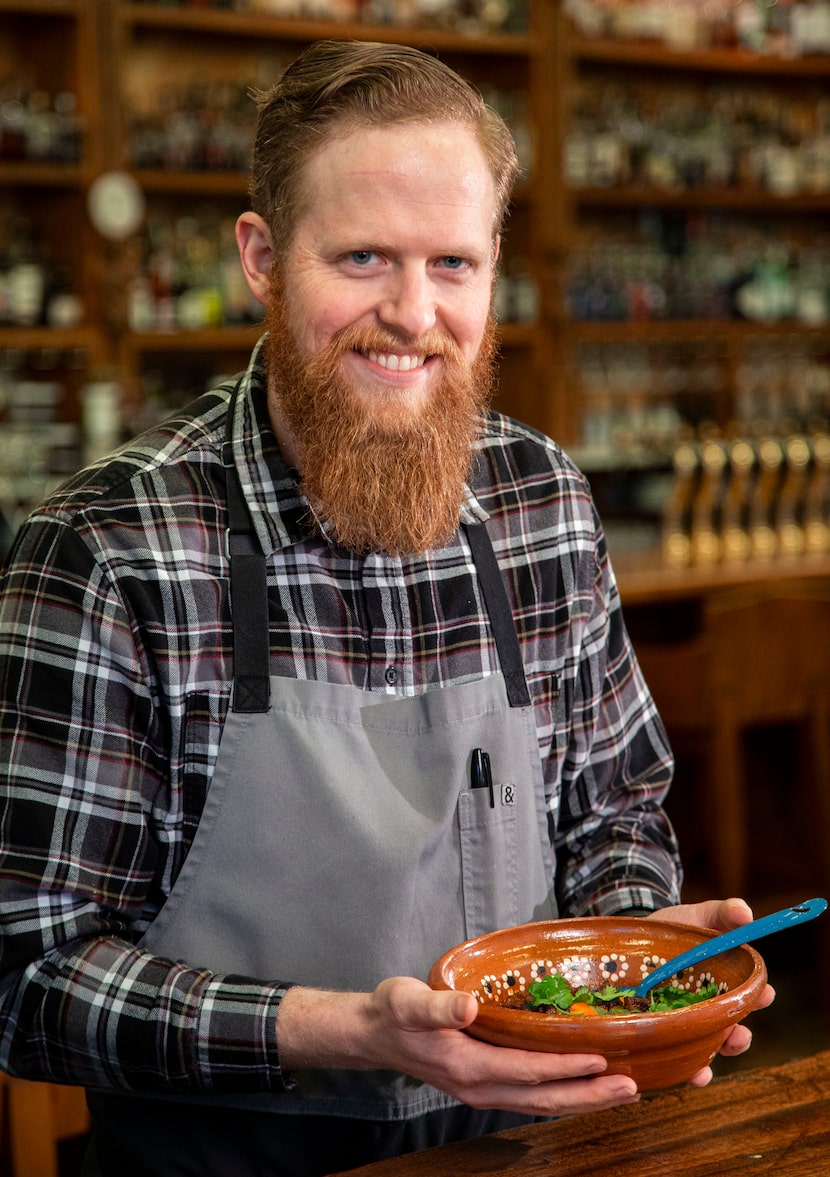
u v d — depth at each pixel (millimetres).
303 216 1146
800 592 2656
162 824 1194
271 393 1256
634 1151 1049
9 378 4352
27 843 1136
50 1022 1121
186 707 1183
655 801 1431
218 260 4457
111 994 1110
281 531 1216
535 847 1312
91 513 1174
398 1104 1227
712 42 5070
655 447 4680
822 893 2824
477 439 1331
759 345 5453
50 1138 1712
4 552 3812
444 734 1246
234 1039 1078
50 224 4312
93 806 1146
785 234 5512
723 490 3770
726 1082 1153
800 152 5293
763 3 5098
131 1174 1237
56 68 4184
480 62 4895
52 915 1139
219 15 4223
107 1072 1116
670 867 1372
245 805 1189
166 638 1171
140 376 4512
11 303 4125
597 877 1347
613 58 4855
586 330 4867
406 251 1121
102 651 1151
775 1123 1085
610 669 1414
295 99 1146
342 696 1217
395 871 1194
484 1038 993
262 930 1191
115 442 4160
